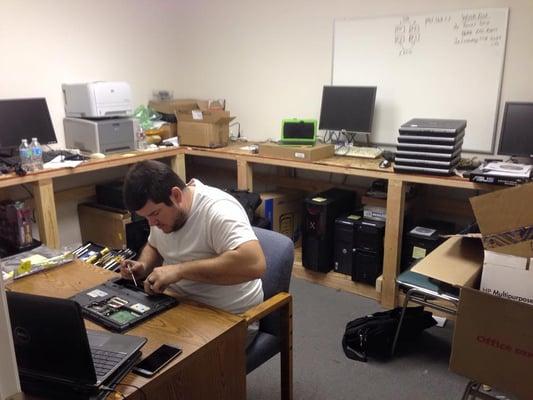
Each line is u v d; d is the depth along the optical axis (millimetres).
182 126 3748
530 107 2594
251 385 2191
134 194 1421
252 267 1476
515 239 1562
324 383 2205
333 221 3166
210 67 4215
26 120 3176
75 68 3592
